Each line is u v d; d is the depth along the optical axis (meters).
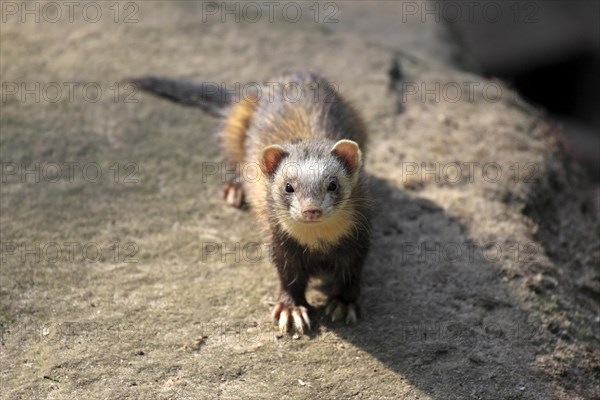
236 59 10.08
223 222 7.52
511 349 6.32
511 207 7.93
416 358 6.11
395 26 13.21
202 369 5.91
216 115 8.83
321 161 6.21
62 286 6.62
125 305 6.47
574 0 16.31
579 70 16.27
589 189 9.70
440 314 6.56
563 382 6.19
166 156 8.27
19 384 5.71
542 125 9.91
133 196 7.71
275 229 6.37
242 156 7.77
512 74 16.11
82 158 8.12
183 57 9.98
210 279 6.81
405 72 10.45
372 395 5.78
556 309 6.82
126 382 5.77
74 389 5.70
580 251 8.02
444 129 9.13
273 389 5.77
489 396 5.91
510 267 7.12
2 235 7.09
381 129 9.04
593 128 16.05
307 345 6.17
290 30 10.91
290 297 6.46
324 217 5.89
